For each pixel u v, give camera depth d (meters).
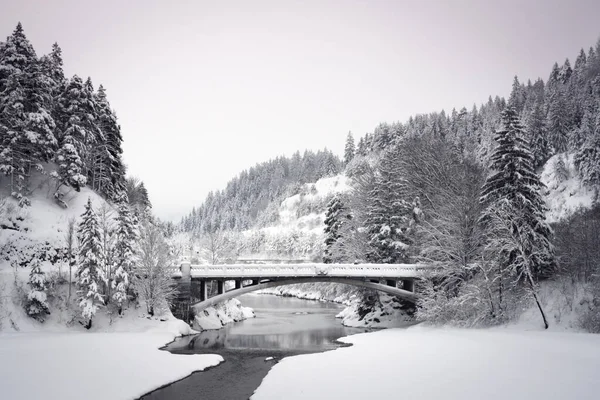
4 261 42.12
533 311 35.91
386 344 32.28
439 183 50.12
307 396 20.11
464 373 21.58
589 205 67.44
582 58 139.50
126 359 27.41
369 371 23.80
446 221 43.19
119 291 40.25
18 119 48.88
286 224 185.50
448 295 41.81
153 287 42.50
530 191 38.19
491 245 37.28
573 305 33.91
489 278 38.47
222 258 76.19
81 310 38.94
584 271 35.22
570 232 39.75
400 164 55.03
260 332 44.84
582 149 75.00
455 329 37.75
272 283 46.34
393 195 50.38
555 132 89.75
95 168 60.78
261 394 21.19
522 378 19.97
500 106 144.25
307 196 197.38
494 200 40.47
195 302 49.81
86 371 24.03
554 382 19.02
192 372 27.03
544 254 37.00
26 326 36.25
